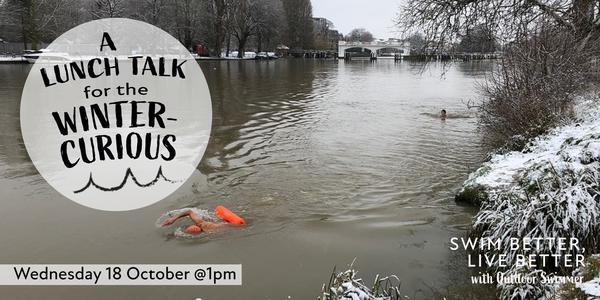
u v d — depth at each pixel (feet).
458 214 25.20
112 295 17.85
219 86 89.40
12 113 53.31
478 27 40.04
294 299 17.44
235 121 51.60
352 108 63.67
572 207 17.31
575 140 25.32
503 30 38.78
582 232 17.12
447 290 17.90
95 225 23.61
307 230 23.22
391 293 17.06
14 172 31.48
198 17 180.45
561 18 37.55
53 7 157.58
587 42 37.40
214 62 173.27
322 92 83.10
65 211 25.26
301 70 150.41
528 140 31.55
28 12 148.77
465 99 74.33
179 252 20.99
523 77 35.45
